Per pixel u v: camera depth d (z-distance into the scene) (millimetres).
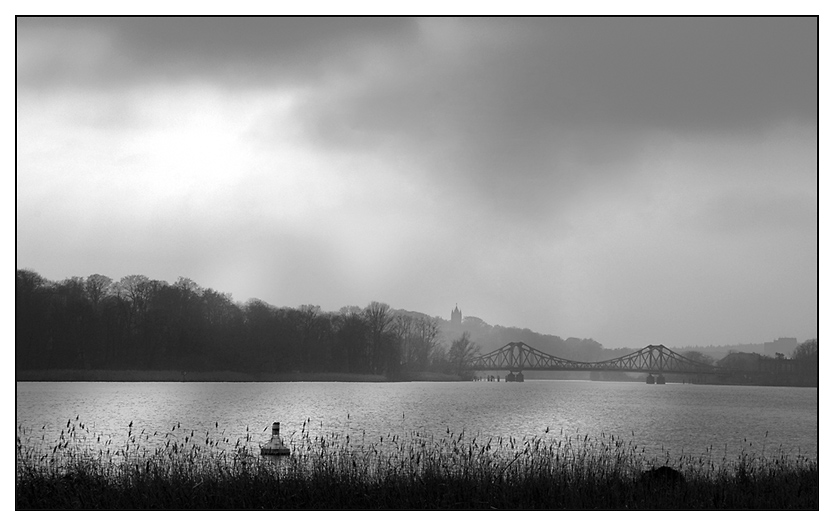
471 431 50219
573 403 105750
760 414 87062
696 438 52438
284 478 19297
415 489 18922
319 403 85375
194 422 53594
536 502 18750
